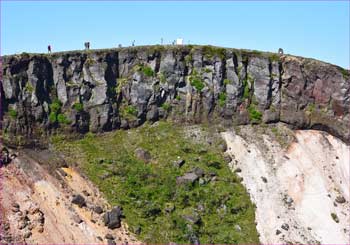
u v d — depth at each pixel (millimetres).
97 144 93188
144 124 99438
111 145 93938
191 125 101562
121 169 89062
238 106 104250
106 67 96562
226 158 96625
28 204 75000
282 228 88312
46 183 80312
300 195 94750
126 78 99062
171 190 87875
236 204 89188
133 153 93625
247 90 105062
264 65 106188
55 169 84188
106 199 83562
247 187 93062
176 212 84750
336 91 109188
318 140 106000
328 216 92750
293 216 90938
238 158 97812
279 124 106312
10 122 84562
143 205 84125
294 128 106500
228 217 87000
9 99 85438
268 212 90125
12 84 85750
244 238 84375
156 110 100062
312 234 89312
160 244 79562
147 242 79375
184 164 93312
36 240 71562
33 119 87938
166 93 101125
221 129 101938
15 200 74750
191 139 98938
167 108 100875
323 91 109000
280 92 107250
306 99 108375
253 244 84000
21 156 82312
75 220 77375
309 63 109125
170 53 101312
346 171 102875
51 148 88312
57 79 92188
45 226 73875
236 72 104688
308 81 108438
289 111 106625
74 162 87688
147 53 100375
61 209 77812
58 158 86688
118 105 97938
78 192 82312
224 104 103188
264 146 101062
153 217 82875
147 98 99125
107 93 96000
